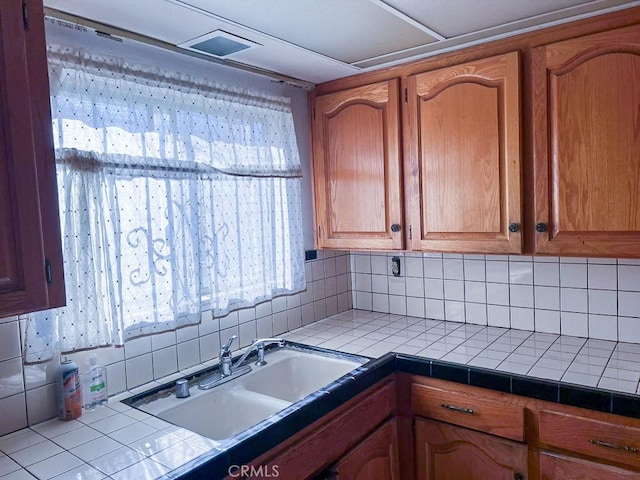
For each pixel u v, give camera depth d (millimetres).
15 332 1357
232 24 1547
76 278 1425
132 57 1620
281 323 2236
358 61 1978
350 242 2221
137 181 1570
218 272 1830
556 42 1649
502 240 1794
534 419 1560
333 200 2260
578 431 1471
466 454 1712
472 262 2273
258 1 1391
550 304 2078
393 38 1733
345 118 2186
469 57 1848
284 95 2201
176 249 1682
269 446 1299
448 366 1722
